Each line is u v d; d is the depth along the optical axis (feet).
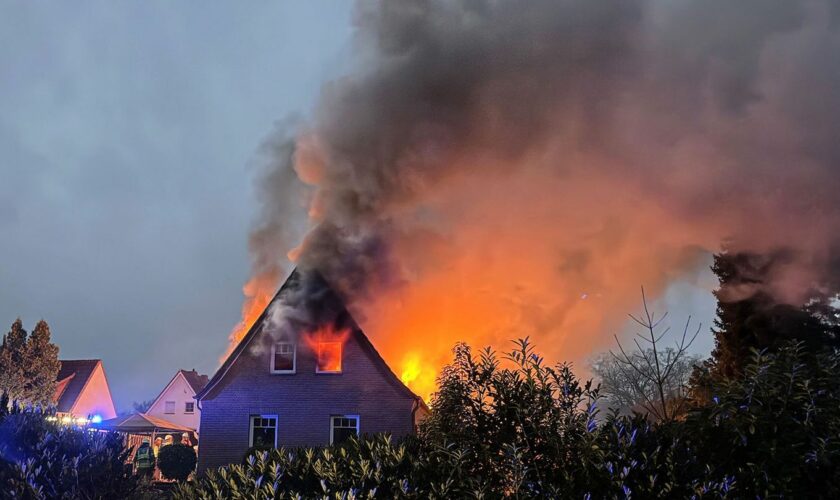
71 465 18.79
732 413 12.98
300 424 67.15
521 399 14.05
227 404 68.08
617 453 12.69
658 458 12.82
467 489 13.51
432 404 15.51
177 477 81.66
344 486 14.75
